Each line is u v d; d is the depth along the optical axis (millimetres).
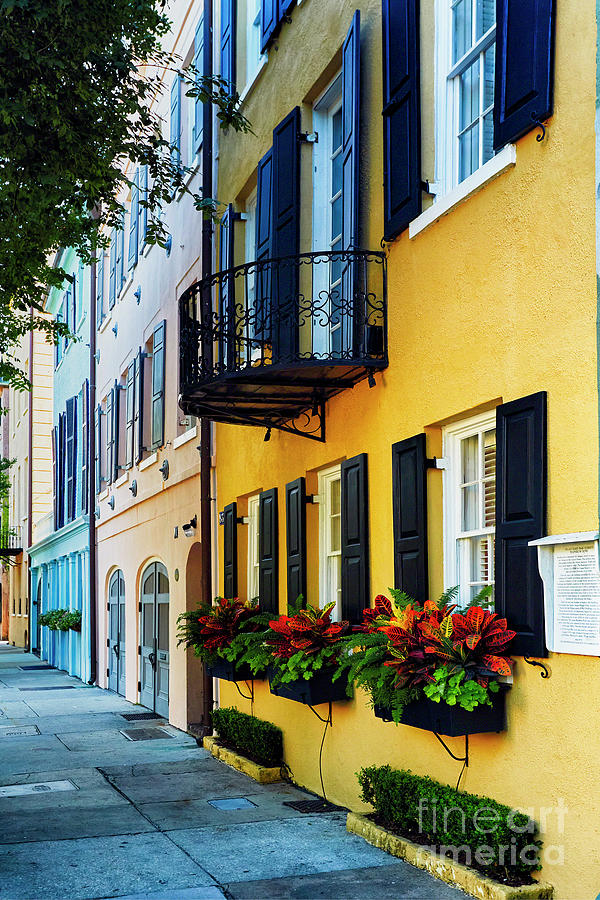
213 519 13602
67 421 27188
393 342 8117
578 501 5652
